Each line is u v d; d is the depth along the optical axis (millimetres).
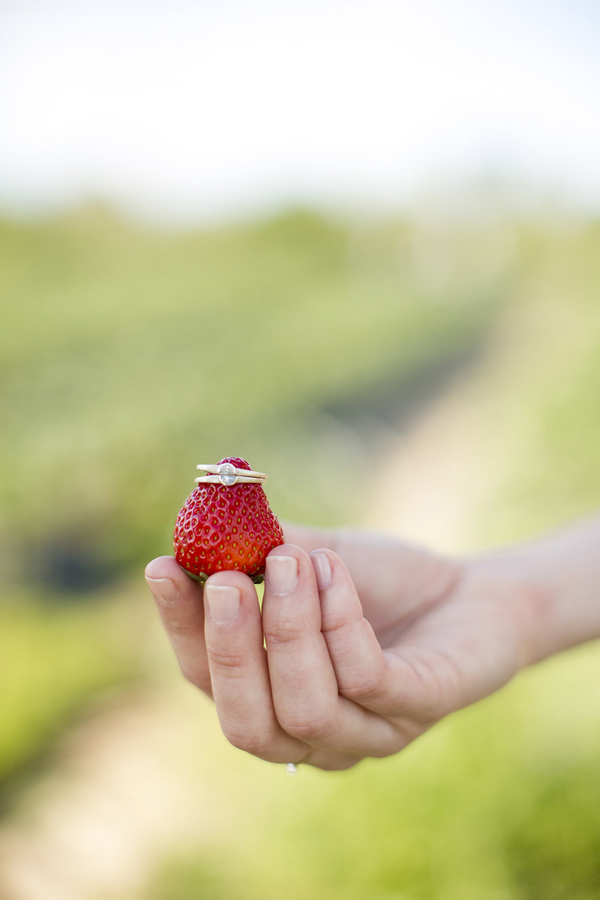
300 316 4383
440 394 2570
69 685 921
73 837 682
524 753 589
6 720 833
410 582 392
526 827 532
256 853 606
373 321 4203
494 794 562
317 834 594
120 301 4746
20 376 2492
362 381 2670
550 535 435
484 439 1954
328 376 2678
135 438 1749
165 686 921
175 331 3602
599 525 428
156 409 2072
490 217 10938
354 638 307
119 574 1219
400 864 541
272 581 300
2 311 3852
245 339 3408
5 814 722
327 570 307
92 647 1009
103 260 6852
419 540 1333
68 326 3539
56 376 2508
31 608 1094
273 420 2068
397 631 388
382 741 335
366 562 391
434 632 368
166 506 1396
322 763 344
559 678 673
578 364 2385
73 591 1172
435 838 549
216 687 312
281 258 9680
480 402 2396
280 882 571
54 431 1814
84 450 1632
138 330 3582
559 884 502
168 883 612
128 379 2518
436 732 634
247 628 302
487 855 528
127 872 634
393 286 8055
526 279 7691
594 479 1328
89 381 2473
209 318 4141
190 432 1870
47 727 848
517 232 10398
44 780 765
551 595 397
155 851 647
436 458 1843
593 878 499
